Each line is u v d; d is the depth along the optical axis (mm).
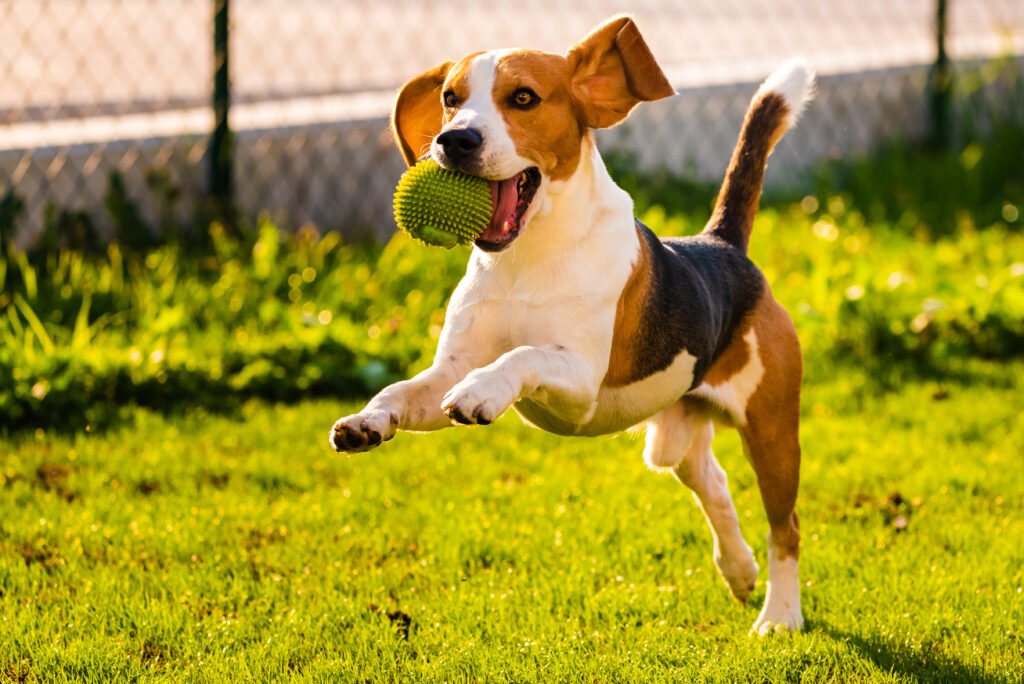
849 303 9812
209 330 9289
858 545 6277
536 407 5055
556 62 4777
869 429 8164
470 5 17375
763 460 5566
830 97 14328
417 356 9188
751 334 5547
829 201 12922
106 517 6555
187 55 13188
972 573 5801
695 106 13656
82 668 4863
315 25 15969
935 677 4824
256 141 11125
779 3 19453
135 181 10617
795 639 5156
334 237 10953
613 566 6055
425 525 6559
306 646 5129
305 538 6320
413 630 5344
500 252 4758
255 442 7879
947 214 12828
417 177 4559
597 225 4898
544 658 4965
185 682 4754
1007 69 15164
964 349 9609
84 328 8594
